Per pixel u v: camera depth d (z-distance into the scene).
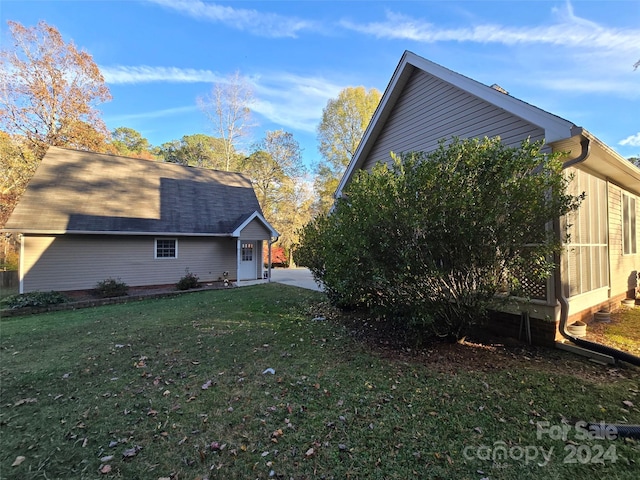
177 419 2.96
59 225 10.58
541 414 2.90
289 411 3.05
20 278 10.24
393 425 2.78
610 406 3.01
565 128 4.36
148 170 14.73
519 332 4.99
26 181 18.94
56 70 19.56
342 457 2.39
